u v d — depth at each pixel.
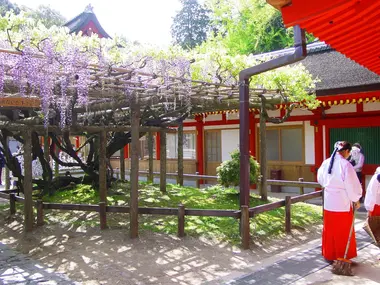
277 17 21.06
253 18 21.09
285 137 12.37
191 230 6.38
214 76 6.66
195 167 15.12
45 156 10.10
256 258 5.25
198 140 15.01
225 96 7.12
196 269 4.84
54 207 6.82
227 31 24.67
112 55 5.70
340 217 4.88
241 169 6.03
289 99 8.02
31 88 5.05
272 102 8.24
